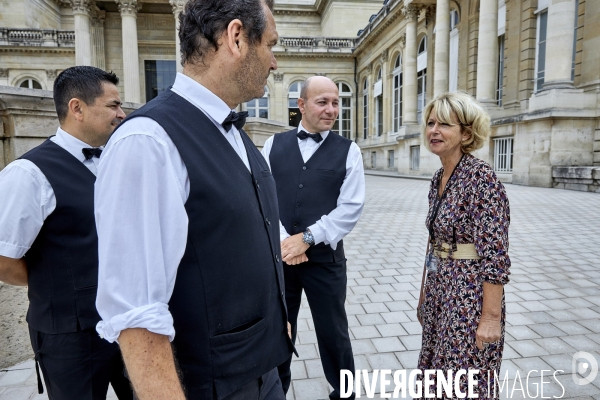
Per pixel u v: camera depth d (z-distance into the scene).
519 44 17.31
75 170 1.65
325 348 2.41
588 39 14.26
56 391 1.65
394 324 3.62
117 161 0.93
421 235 7.24
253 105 33.53
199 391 1.07
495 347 1.84
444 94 1.95
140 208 0.92
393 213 9.64
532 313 3.75
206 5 1.10
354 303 4.11
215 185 1.04
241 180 1.14
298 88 34.16
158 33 29.70
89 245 1.61
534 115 14.09
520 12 17.17
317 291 2.36
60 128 1.73
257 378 1.23
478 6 19.98
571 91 13.43
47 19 31.91
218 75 1.14
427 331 2.05
